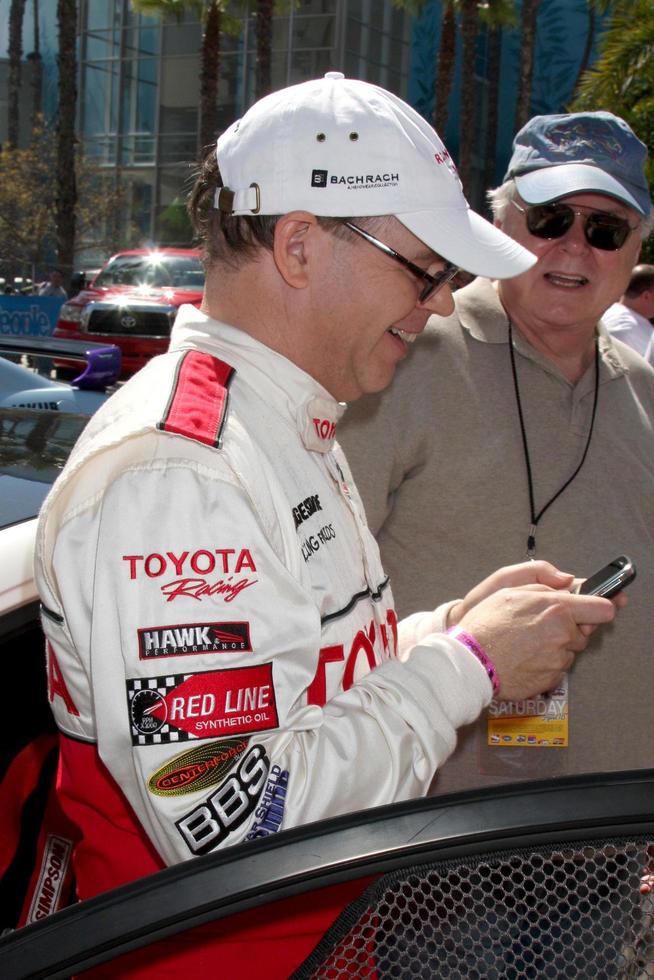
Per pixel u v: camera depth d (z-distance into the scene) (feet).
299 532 3.86
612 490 6.55
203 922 2.88
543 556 6.44
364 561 4.33
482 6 88.74
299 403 3.99
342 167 3.86
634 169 6.54
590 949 2.96
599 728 6.50
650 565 6.61
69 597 3.52
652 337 16.03
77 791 3.81
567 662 4.20
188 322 4.14
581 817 2.87
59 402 12.17
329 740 3.56
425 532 6.49
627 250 6.51
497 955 2.97
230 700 3.38
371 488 6.30
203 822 3.32
